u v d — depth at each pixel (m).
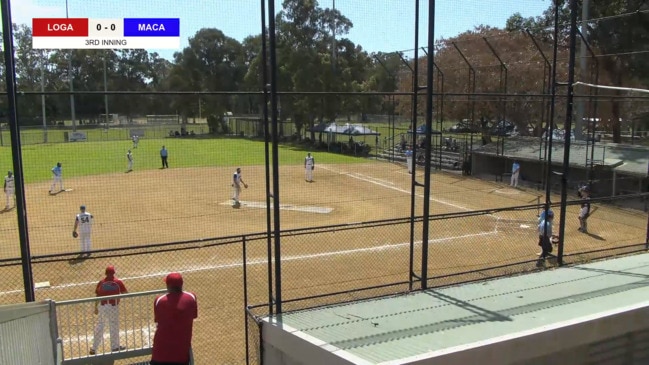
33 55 41.56
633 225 17.36
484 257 13.29
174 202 20.84
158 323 5.82
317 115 46.16
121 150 39.25
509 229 16.45
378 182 26.73
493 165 30.19
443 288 8.41
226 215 18.56
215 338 8.62
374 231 15.93
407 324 6.58
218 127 56.38
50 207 19.84
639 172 20.62
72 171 28.97
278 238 7.15
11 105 5.83
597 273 9.09
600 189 23.12
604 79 24.58
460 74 32.53
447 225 16.89
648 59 23.97
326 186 25.20
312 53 43.94
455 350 5.45
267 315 7.24
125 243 14.82
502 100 27.84
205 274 11.77
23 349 4.69
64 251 13.99
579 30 22.75
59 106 49.38
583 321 6.34
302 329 6.48
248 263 12.58
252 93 7.17
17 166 5.92
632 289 7.95
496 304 7.36
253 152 38.25
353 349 5.68
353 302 7.78
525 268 11.99
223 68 59.75
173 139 48.72
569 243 14.96
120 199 21.42
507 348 5.78
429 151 8.00
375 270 12.10
